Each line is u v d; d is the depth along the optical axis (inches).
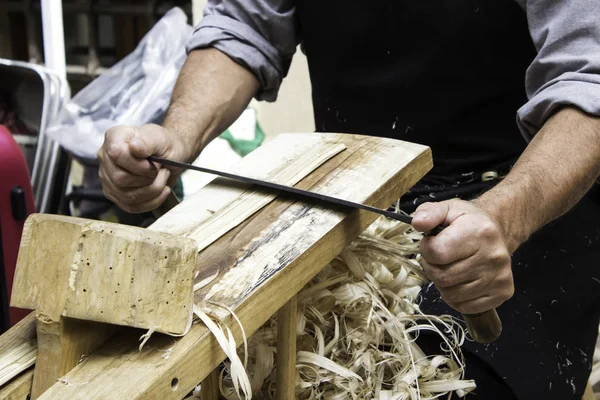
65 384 22.1
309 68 53.0
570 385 40.3
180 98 49.1
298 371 33.0
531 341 40.3
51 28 93.3
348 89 50.1
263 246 28.5
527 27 44.4
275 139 38.5
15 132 87.6
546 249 44.5
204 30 52.1
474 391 39.0
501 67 45.6
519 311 41.5
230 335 24.3
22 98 87.7
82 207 87.3
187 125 46.5
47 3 92.7
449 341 37.8
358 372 35.5
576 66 38.0
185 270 23.1
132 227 23.3
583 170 35.6
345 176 33.7
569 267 43.9
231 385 34.5
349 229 31.1
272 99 55.6
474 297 30.6
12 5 106.2
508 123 47.2
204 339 23.8
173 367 22.7
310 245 28.5
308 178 33.6
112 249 22.7
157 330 23.0
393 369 35.7
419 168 36.4
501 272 30.3
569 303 42.7
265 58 52.2
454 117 47.2
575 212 46.7
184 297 23.2
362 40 48.2
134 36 112.0
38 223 23.1
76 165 102.3
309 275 28.8
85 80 109.4
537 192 34.1
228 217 30.4
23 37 113.4
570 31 38.4
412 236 41.4
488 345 39.7
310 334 34.9
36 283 23.0
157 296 22.8
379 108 49.4
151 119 80.0
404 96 48.0
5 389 23.2
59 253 22.9
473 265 29.5
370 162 35.1
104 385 21.9
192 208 31.4
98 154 41.8
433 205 29.9
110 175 41.0
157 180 41.5
